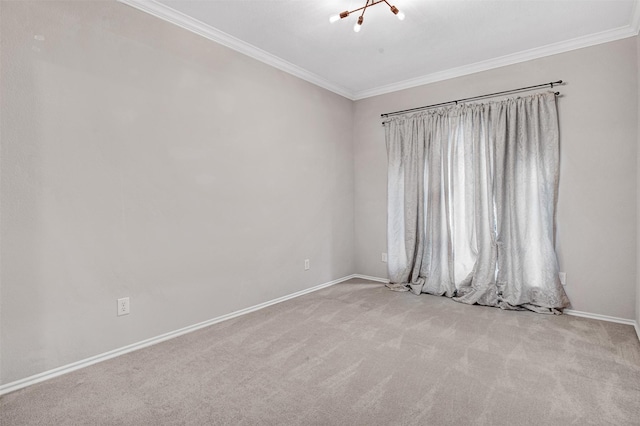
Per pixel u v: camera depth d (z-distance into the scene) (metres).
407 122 4.17
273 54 3.46
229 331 2.86
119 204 2.43
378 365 2.25
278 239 3.66
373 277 4.64
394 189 4.32
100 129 2.32
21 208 2.01
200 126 2.92
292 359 2.34
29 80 2.03
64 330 2.19
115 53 2.39
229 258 3.17
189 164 2.84
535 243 3.32
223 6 2.59
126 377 2.12
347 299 3.76
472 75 3.76
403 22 2.82
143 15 2.54
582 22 2.84
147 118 2.57
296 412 1.75
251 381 2.06
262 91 3.46
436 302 3.64
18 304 2.01
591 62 3.10
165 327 2.70
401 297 3.83
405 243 4.16
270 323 3.04
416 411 1.76
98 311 2.34
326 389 1.97
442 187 3.93
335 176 4.45
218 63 3.05
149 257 2.60
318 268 4.20
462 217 3.77
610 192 3.04
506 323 2.99
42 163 2.08
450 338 2.68
